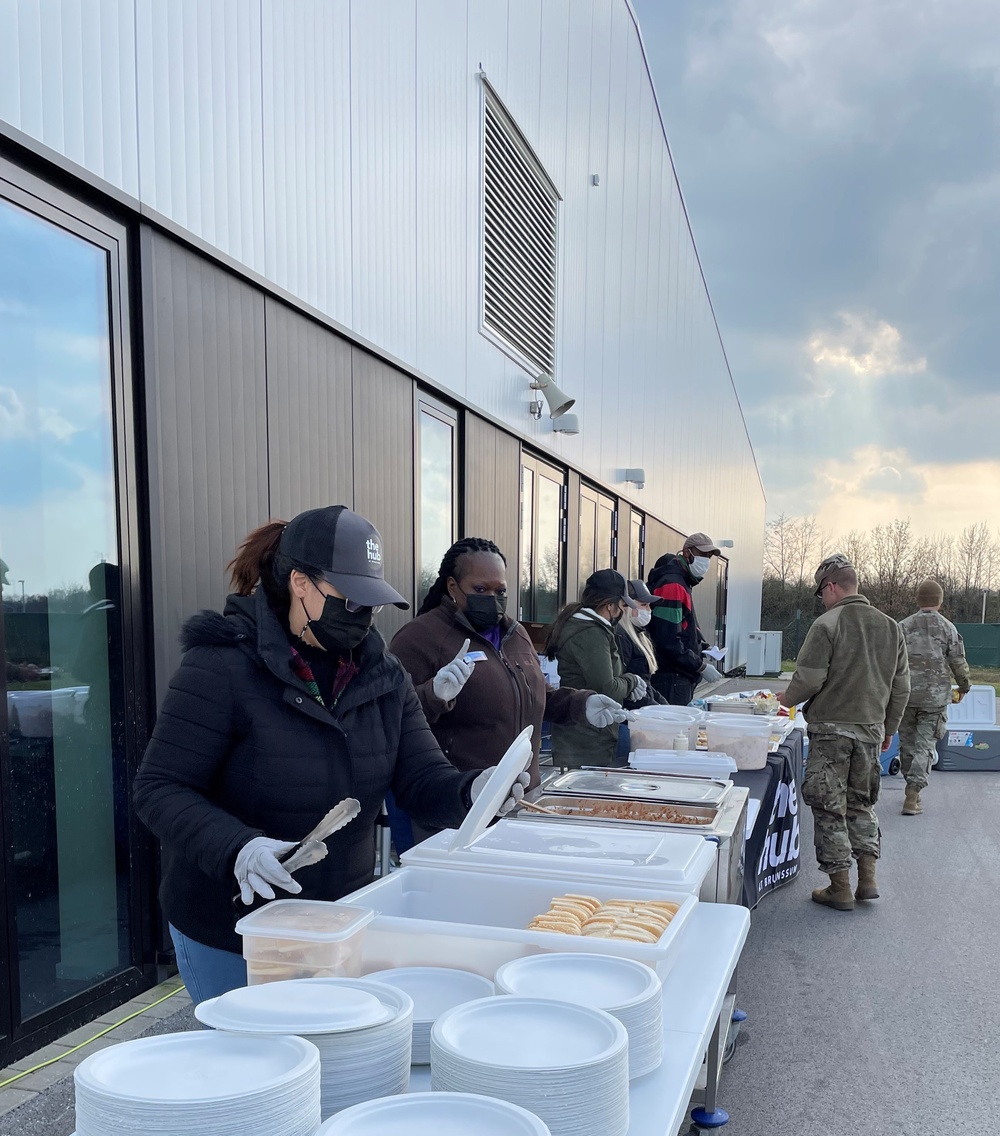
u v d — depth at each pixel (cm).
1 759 234
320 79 395
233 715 167
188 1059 96
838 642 454
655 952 131
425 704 262
